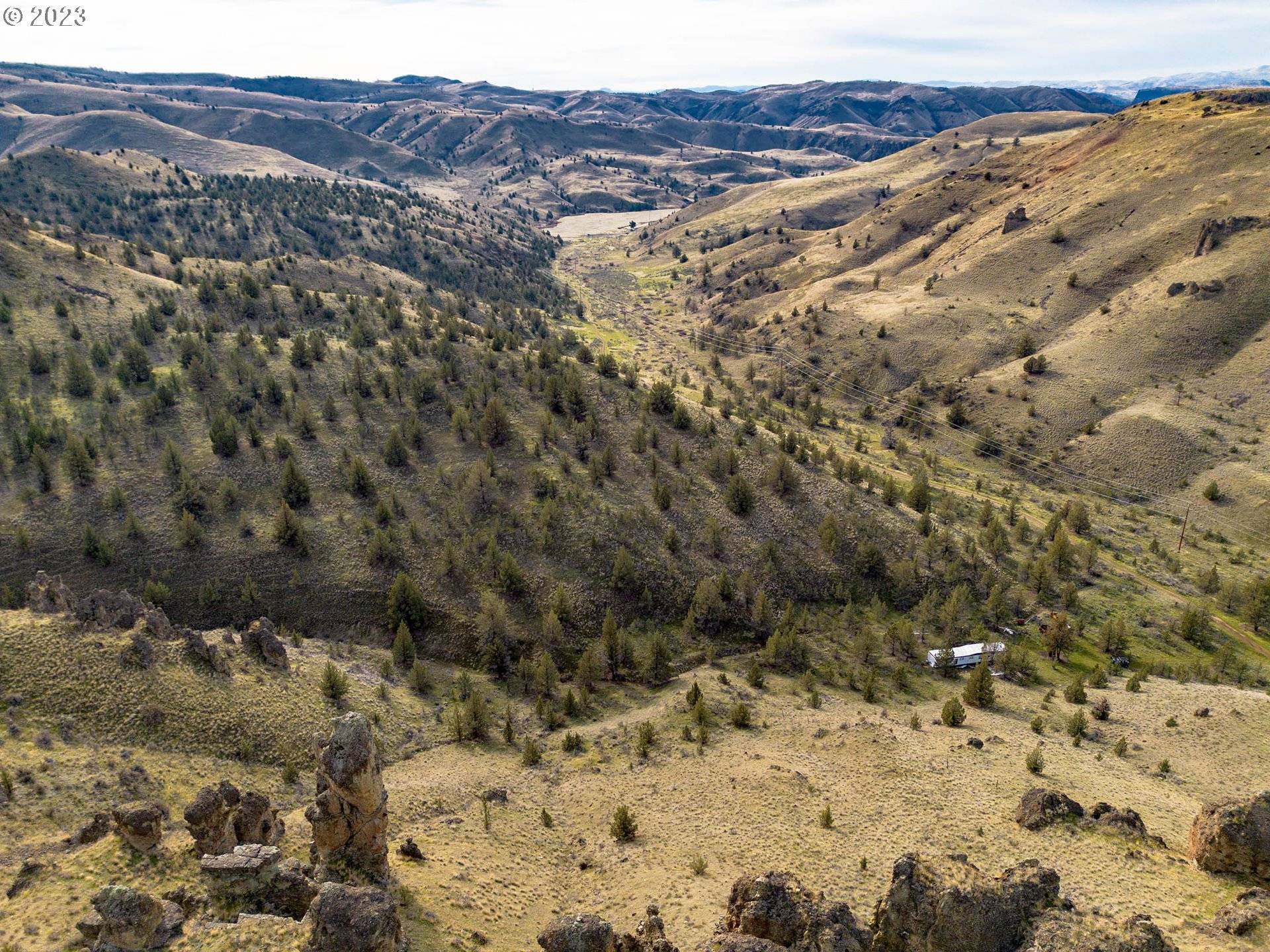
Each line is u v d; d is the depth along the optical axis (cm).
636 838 6638
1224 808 4850
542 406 17238
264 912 3894
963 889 3362
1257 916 3794
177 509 13250
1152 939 3200
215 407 15712
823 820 6438
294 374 17125
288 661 9819
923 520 15000
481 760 9000
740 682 11444
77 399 15512
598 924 3850
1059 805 5959
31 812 5712
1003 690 11000
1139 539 16688
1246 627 13262
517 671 11600
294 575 12612
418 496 14438
